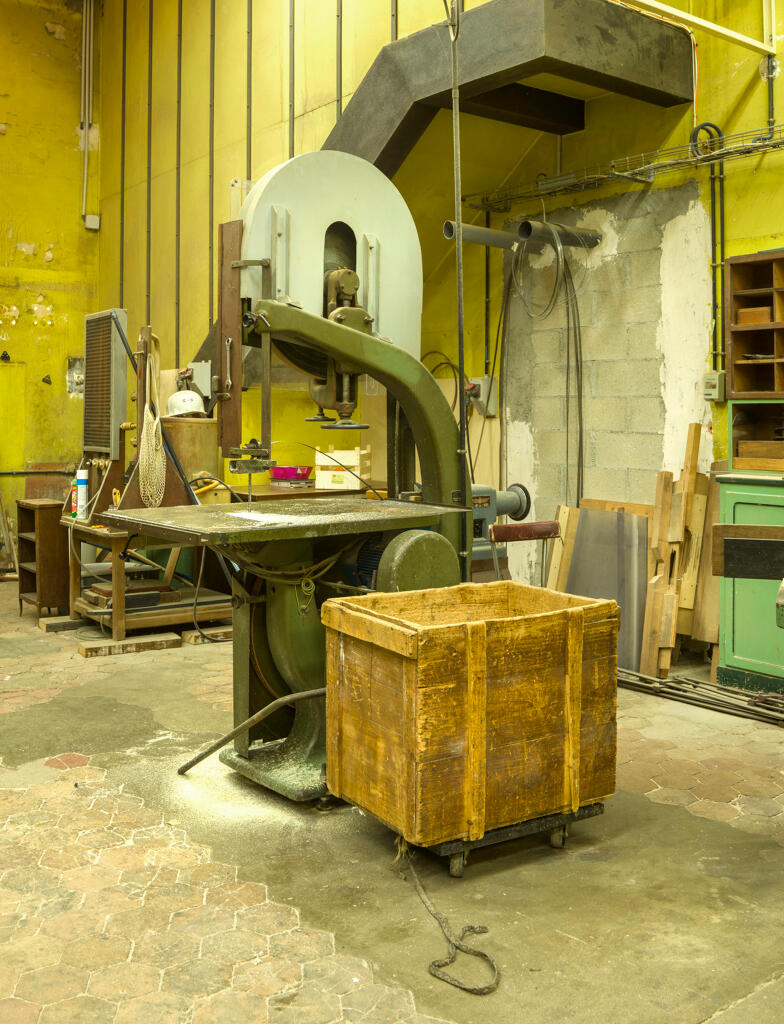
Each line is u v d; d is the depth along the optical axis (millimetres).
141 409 5926
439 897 3090
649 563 5613
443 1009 2494
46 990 2557
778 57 5363
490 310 7133
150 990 2562
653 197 6004
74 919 2918
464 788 3162
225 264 4062
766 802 3838
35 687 5367
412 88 5742
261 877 3211
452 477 4363
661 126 5945
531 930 2883
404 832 3139
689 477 5574
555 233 6059
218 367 4016
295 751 4031
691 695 5145
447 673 3080
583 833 3572
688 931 2881
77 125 10055
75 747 4422
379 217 4406
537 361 6805
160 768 4176
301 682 3973
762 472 5203
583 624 3357
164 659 5984
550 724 3326
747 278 5402
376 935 2854
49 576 6996
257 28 7703
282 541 3793
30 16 9719
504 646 3188
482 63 5320
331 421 4301
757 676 5160
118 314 6391
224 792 3922
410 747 3088
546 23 5012
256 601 4051
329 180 4230
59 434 10070
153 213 9266
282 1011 2480
